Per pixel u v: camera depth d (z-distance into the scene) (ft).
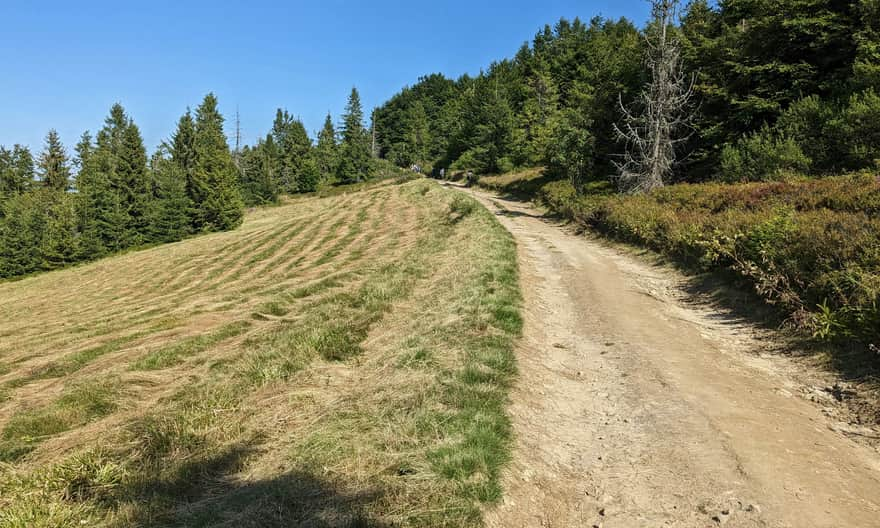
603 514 12.00
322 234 111.75
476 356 21.42
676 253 46.32
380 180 275.39
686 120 90.58
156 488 13.84
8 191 253.44
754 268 29.76
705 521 11.43
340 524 10.89
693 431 15.79
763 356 23.35
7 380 32.63
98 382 25.98
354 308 37.09
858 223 28.68
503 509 11.83
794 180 54.49
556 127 131.85
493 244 54.03
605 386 20.43
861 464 13.79
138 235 192.75
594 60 183.62
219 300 56.34
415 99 438.81
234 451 15.60
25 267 178.50
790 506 11.74
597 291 37.42
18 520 12.36
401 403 17.31
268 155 299.58
